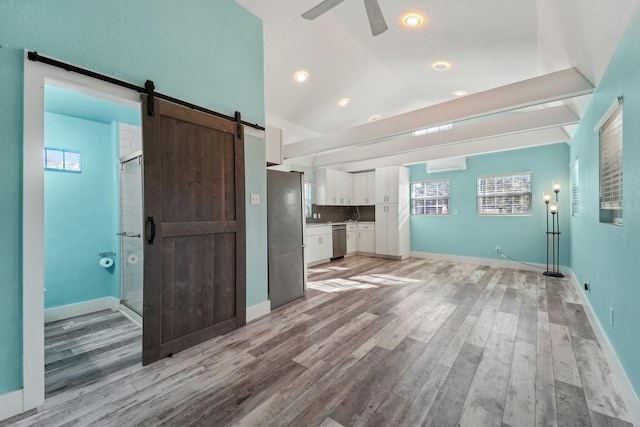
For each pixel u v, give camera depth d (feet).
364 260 21.50
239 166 9.15
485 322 9.35
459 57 11.10
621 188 6.43
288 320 9.66
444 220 21.08
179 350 7.50
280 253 11.18
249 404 5.43
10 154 5.16
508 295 12.30
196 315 7.95
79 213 10.60
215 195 8.46
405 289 13.37
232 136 8.98
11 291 5.19
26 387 5.27
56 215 10.14
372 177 23.97
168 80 7.47
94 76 6.08
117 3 6.56
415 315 10.03
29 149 5.29
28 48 5.35
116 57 6.52
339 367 6.70
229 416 5.11
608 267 7.45
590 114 9.45
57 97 8.57
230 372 6.53
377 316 9.96
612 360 6.61
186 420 5.02
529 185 17.65
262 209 10.16
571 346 7.67
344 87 14.85
